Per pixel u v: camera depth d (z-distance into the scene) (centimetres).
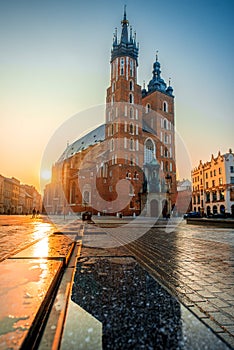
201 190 6162
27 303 229
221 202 5400
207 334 204
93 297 289
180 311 253
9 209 9169
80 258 533
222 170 5384
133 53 6019
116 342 188
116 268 445
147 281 362
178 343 189
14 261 431
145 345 184
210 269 455
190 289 334
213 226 1895
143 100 6650
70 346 181
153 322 225
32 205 12800
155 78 6588
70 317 233
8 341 164
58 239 885
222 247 753
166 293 309
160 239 974
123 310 252
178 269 452
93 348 179
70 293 303
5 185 8688
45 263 413
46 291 264
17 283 291
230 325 229
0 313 206
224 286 349
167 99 6341
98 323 221
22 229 1455
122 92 5644
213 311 262
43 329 205
